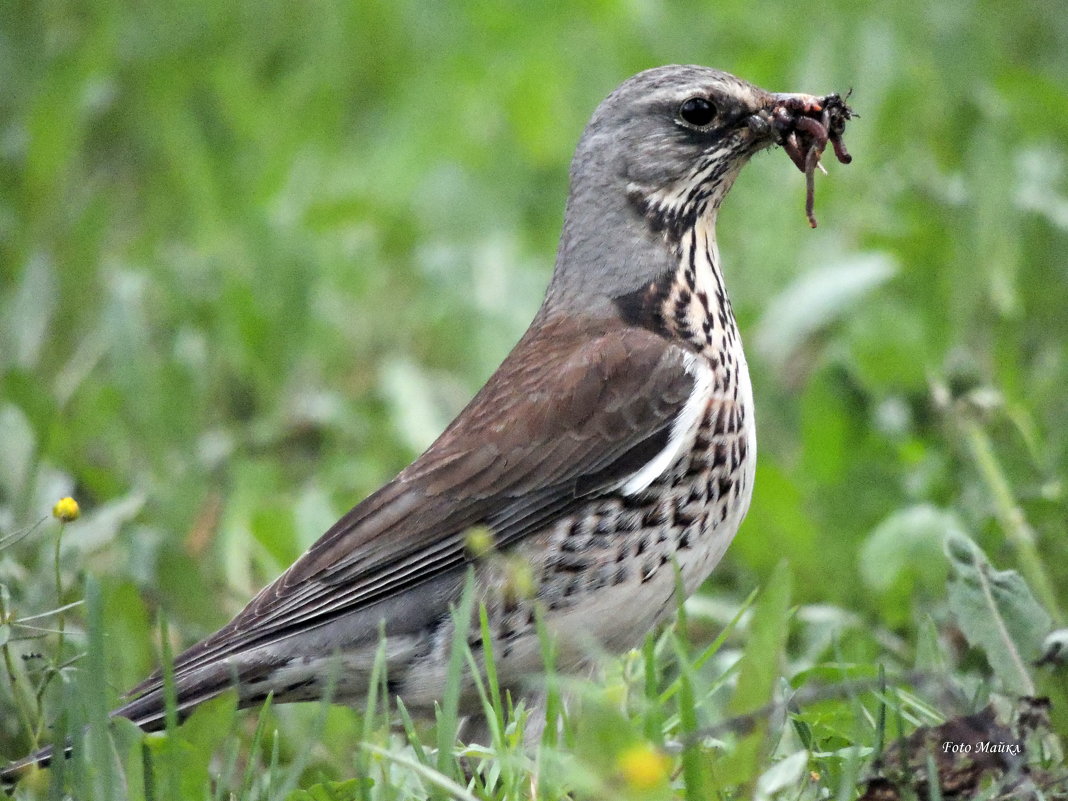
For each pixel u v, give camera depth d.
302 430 13.41
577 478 9.01
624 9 17.59
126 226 16.45
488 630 8.16
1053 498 10.19
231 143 16.78
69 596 9.84
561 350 9.41
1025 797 7.48
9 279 15.12
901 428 11.55
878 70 15.23
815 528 10.73
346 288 14.76
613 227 9.66
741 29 17.48
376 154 16.48
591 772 7.02
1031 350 12.58
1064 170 14.31
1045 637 8.49
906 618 10.29
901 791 7.41
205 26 17.98
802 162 9.81
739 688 7.30
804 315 12.55
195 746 7.55
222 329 13.56
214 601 10.81
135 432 12.66
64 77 15.66
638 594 8.88
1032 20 16.97
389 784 7.71
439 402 13.45
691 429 8.95
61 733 7.58
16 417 11.41
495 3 17.86
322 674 8.82
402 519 8.97
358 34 18.36
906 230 13.23
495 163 16.45
